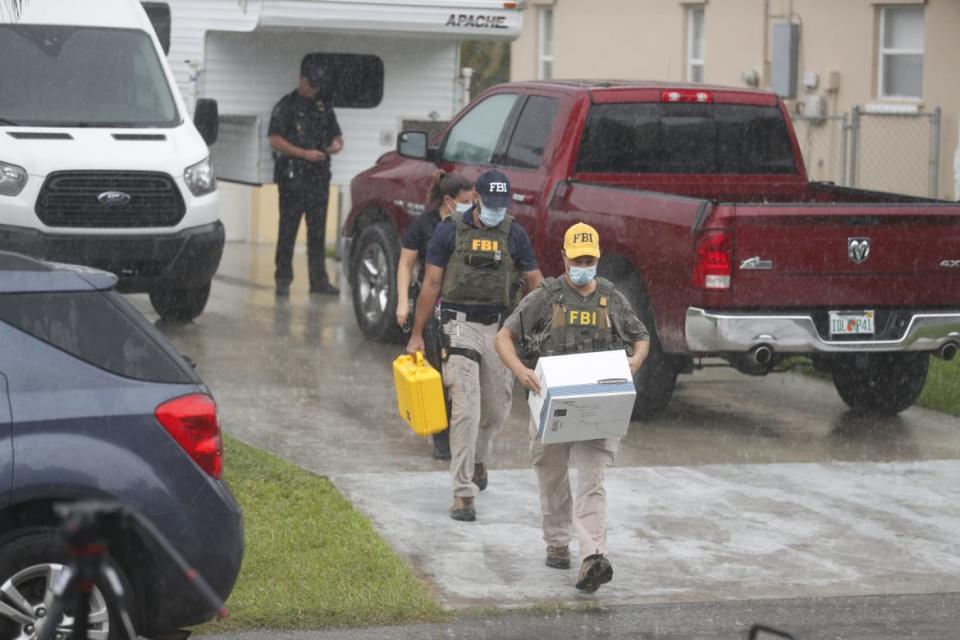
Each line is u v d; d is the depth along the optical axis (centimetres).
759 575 2319
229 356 3947
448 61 5247
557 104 3600
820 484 2861
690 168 3650
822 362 3331
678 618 2114
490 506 2650
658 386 3291
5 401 1662
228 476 2706
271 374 3731
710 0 7200
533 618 2098
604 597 2195
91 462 1670
